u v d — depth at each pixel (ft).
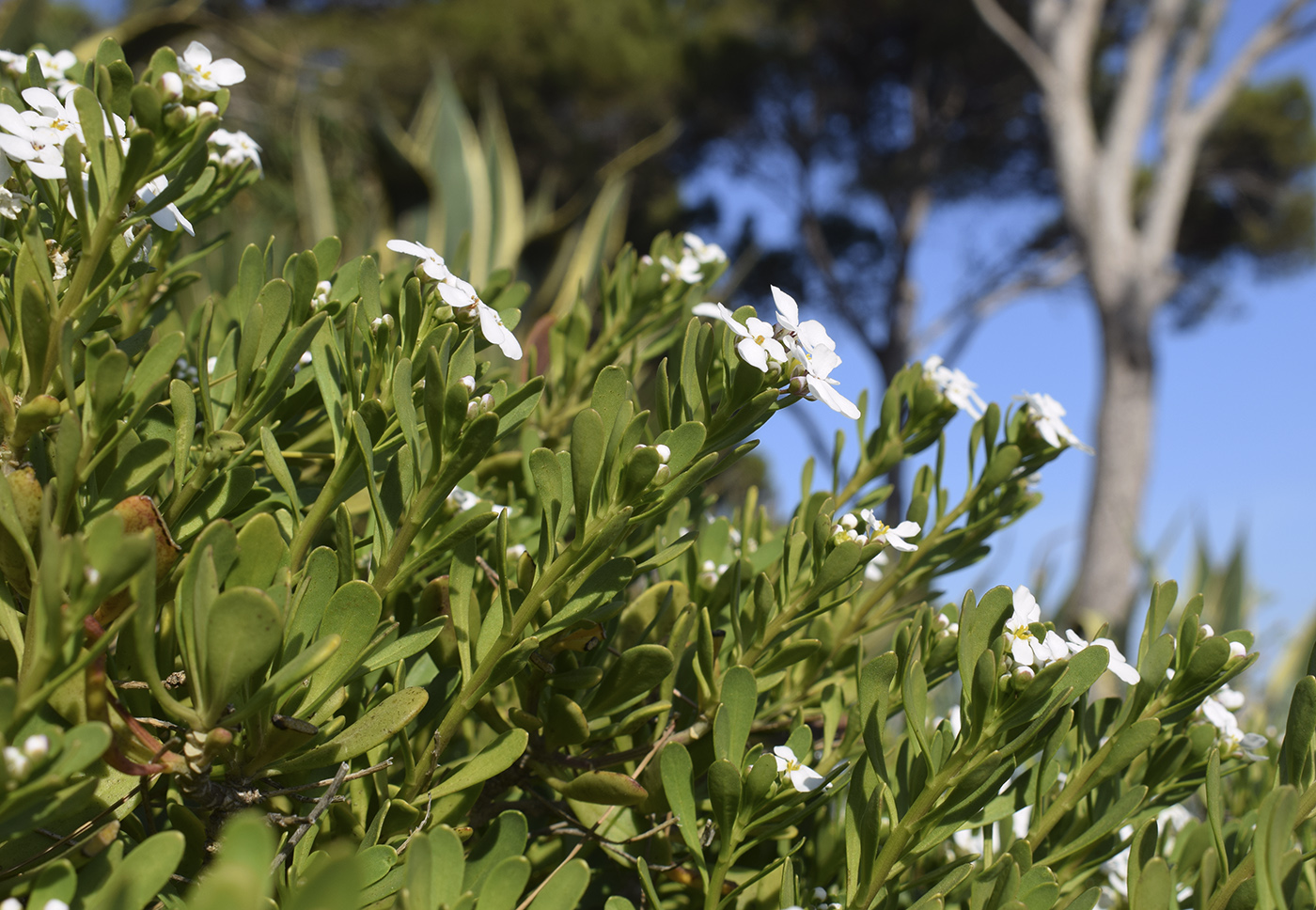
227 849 1.32
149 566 1.50
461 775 1.74
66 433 1.56
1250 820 1.96
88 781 1.52
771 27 23.39
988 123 23.99
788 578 1.95
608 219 9.53
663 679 1.84
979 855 1.89
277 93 12.26
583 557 1.70
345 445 1.79
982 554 2.27
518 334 3.82
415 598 2.03
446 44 21.93
